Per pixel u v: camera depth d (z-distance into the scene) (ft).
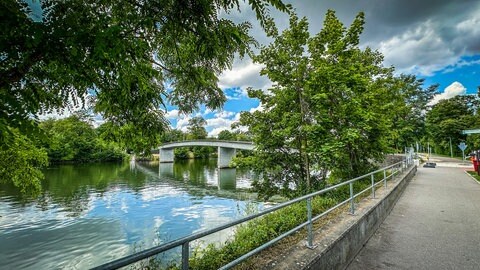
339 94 28.99
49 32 5.08
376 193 27.43
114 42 5.59
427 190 41.42
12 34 4.91
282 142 33.53
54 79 7.07
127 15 7.20
